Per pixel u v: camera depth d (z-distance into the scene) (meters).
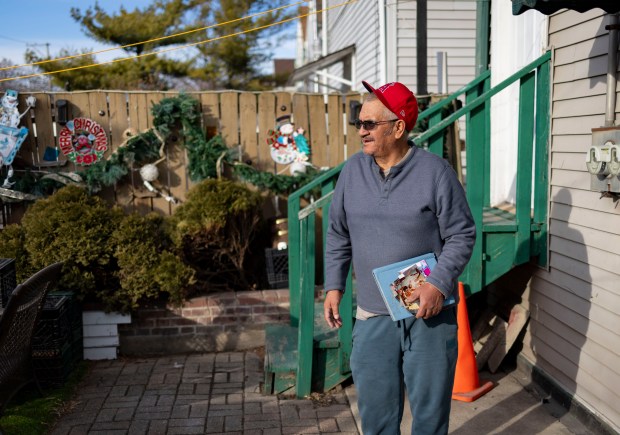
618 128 3.17
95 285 4.94
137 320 5.03
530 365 4.35
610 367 3.42
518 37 5.07
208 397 4.18
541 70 4.01
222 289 5.49
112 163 5.58
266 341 4.55
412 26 7.38
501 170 5.40
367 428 2.77
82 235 4.80
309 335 4.06
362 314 2.75
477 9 5.55
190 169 5.73
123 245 4.90
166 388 4.34
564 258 3.89
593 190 3.44
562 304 3.93
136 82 19.88
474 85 5.45
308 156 5.99
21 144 5.58
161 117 5.62
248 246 5.59
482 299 5.29
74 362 4.69
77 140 5.68
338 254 2.88
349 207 2.72
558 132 3.94
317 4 12.08
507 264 4.15
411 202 2.57
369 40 8.70
